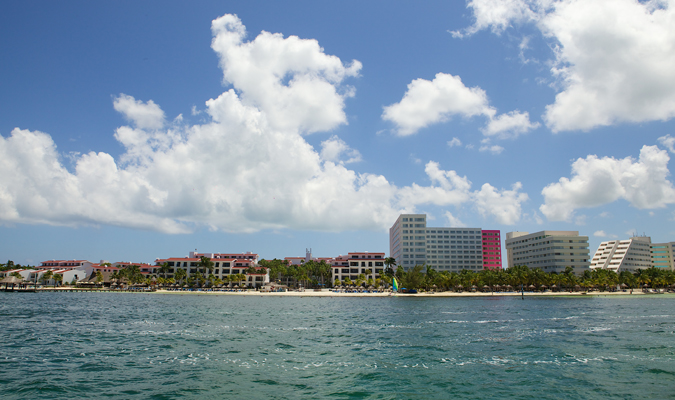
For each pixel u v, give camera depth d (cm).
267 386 3031
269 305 11888
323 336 5494
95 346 4575
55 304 11069
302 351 4400
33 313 8344
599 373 3459
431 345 4806
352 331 6003
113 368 3541
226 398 2742
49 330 5812
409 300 15162
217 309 9900
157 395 2795
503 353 4316
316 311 9712
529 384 3130
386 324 6925
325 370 3547
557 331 6003
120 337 5219
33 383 3052
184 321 7050
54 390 2886
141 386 3002
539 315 8631
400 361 3916
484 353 4322
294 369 3575
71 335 5353
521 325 6762
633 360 3966
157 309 9669
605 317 8156
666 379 3272
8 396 2748
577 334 5703
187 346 4603
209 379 3209
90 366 3609
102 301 12688
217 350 4391
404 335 5616
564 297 17712
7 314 8075
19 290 19138
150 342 4850
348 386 3056
